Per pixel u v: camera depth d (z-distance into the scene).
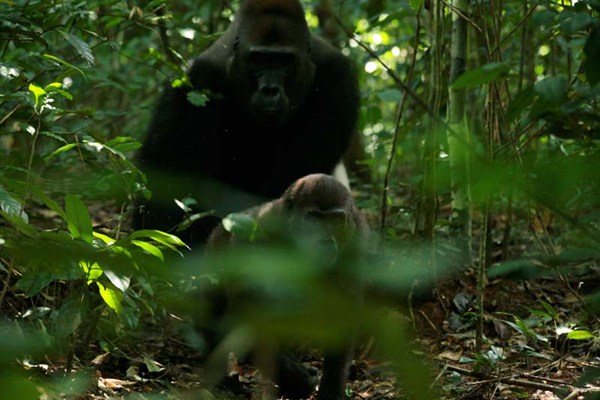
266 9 8.69
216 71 8.82
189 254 7.57
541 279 8.22
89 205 11.38
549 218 8.74
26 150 10.17
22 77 6.25
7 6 7.45
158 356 6.96
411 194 10.88
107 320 6.03
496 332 7.34
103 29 9.23
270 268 1.57
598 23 3.18
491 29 9.51
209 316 6.18
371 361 6.77
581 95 3.45
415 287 7.18
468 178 2.23
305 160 9.07
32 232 3.67
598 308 2.92
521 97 3.10
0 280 6.55
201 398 5.52
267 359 3.56
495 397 5.67
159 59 8.33
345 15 14.65
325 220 5.59
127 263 1.75
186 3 12.74
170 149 8.72
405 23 14.11
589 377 3.69
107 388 5.55
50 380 5.21
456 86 2.69
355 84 9.46
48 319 6.18
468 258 8.09
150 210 8.26
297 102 8.78
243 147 9.05
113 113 10.12
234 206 8.55
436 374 6.10
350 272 5.30
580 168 2.23
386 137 11.27
